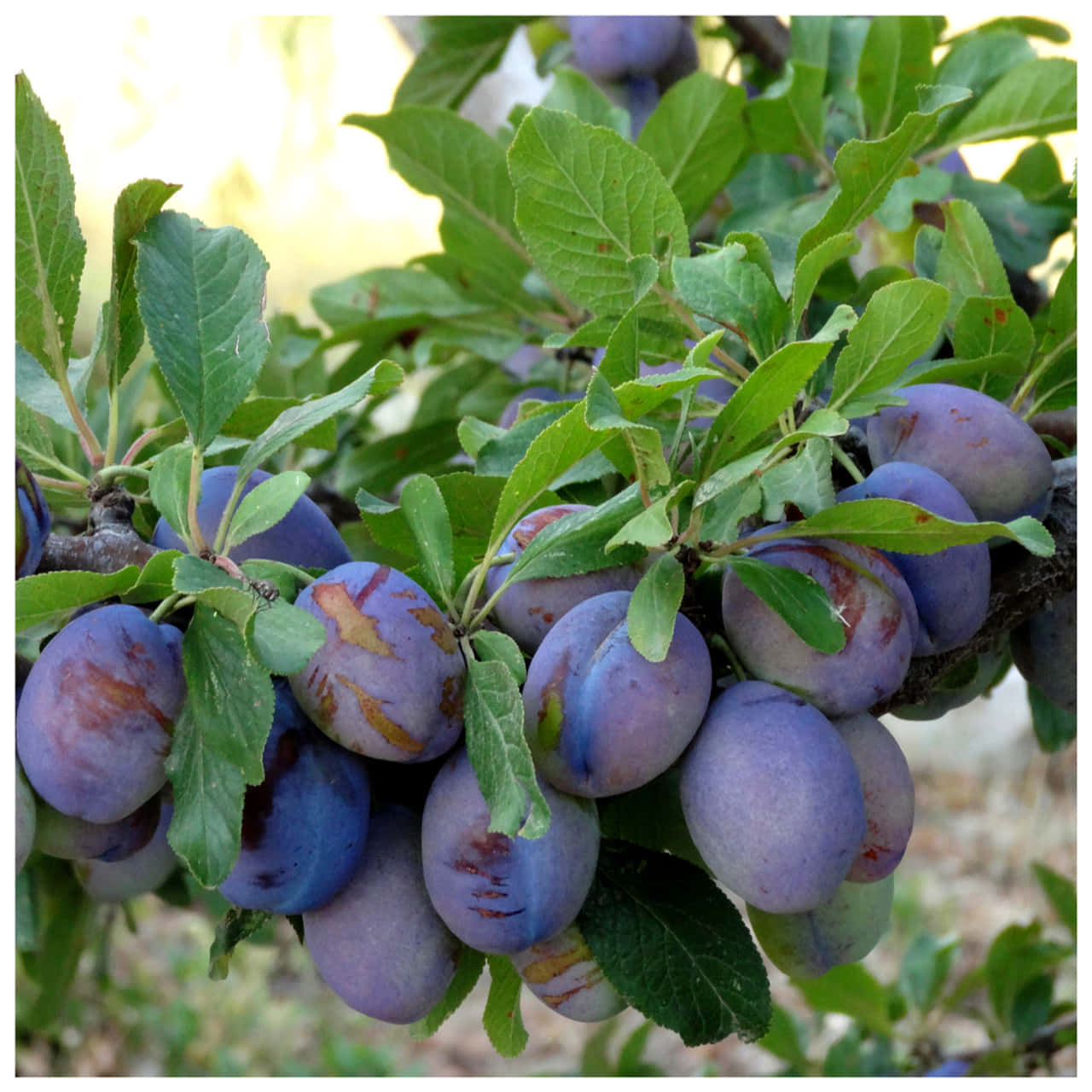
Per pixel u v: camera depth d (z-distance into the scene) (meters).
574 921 0.36
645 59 0.72
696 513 0.34
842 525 0.34
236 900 0.34
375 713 0.32
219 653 0.32
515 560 0.36
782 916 0.39
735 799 0.33
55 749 0.32
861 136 0.63
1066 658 0.44
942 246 0.46
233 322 0.36
